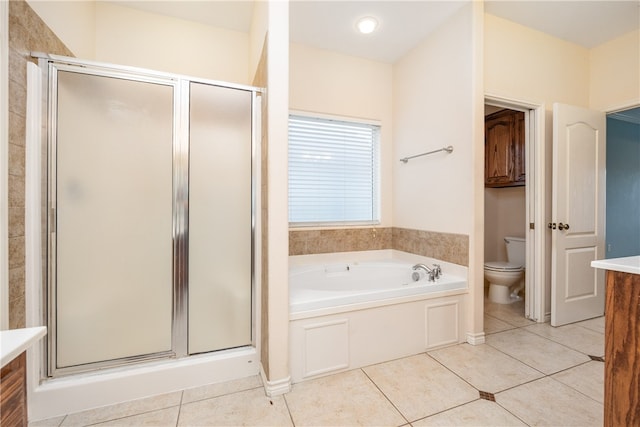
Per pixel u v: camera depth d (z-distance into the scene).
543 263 2.58
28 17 1.38
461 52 2.25
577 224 2.56
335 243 2.90
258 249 1.82
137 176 1.58
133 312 1.58
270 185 1.59
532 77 2.51
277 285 1.59
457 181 2.30
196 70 2.47
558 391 1.59
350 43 2.74
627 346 0.87
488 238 3.69
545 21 2.43
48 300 1.43
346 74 2.94
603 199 2.73
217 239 1.74
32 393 1.38
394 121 3.13
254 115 1.82
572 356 1.97
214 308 1.74
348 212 3.03
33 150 1.38
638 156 3.78
